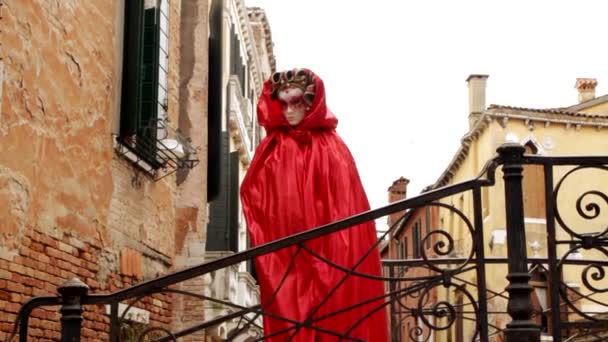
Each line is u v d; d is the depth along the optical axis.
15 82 6.26
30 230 6.49
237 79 21.53
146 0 9.17
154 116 8.91
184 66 10.80
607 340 4.83
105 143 8.09
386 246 39.81
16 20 6.28
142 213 9.15
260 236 5.61
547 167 4.34
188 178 10.55
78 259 7.41
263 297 5.41
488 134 25.69
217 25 11.31
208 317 14.77
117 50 8.48
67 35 7.23
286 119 5.80
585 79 30.36
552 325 4.31
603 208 24.50
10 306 6.14
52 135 6.91
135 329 8.60
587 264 5.66
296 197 5.61
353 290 5.37
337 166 5.66
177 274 4.40
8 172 6.14
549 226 4.34
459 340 9.74
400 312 8.30
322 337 5.30
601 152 25.44
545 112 25.38
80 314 4.37
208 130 11.05
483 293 4.38
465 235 26.78
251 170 5.80
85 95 7.62
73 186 7.33
